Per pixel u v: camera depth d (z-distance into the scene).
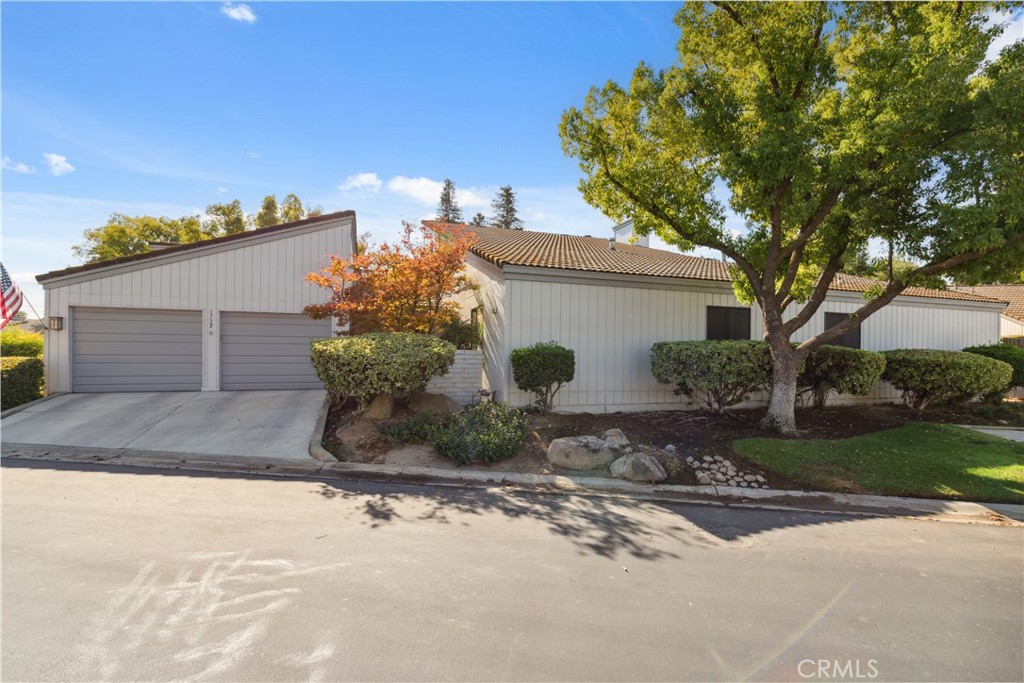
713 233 8.85
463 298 13.65
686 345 9.71
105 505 5.01
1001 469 6.99
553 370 9.11
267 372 12.05
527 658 2.66
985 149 6.28
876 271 9.29
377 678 2.46
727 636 2.93
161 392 11.23
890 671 2.64
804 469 6.83
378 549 4.09
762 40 7.82
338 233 12.52
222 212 29.81
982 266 7.21
